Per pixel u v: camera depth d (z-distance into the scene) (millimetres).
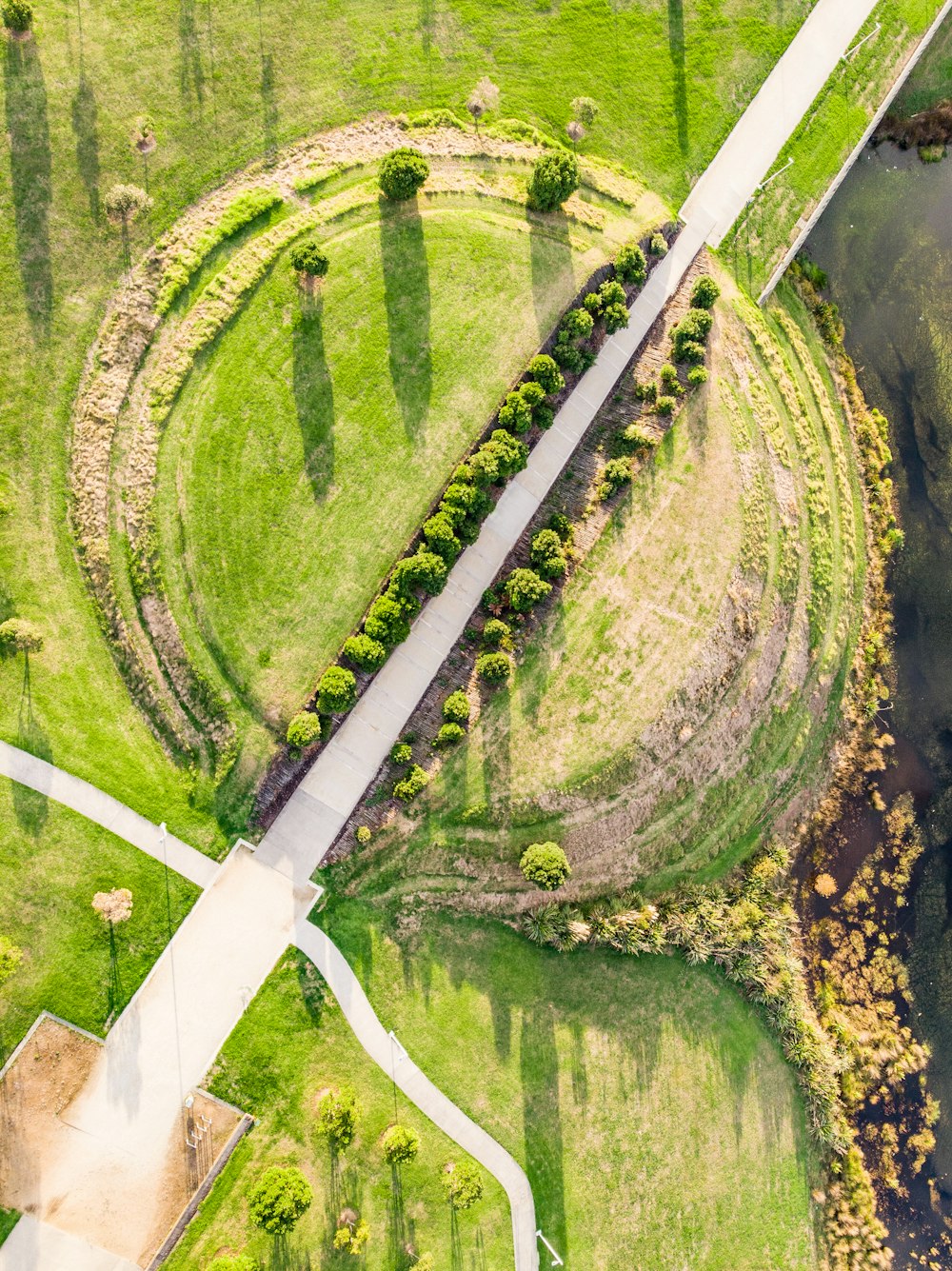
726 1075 41938
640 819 40656
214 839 36062
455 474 37219
